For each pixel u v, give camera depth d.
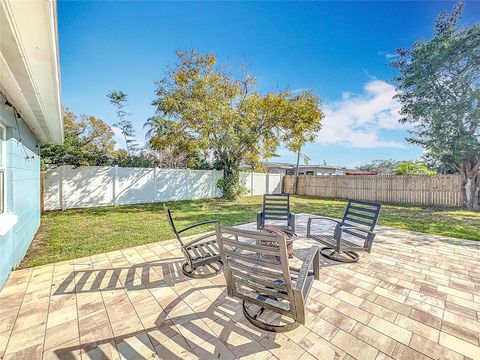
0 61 2.00
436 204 10.20
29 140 4.37
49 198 8.16
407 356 1.69
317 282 2.83
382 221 6.59
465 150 8.40
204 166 13.38
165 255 3.71
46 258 3.57
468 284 2.79
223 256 1.97
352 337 1.89
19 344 1.78
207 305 2.33
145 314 2.18
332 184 14.23
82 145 9.99
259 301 1.93
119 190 9.70
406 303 2.38
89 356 1.68
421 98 9.35
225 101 10.48
